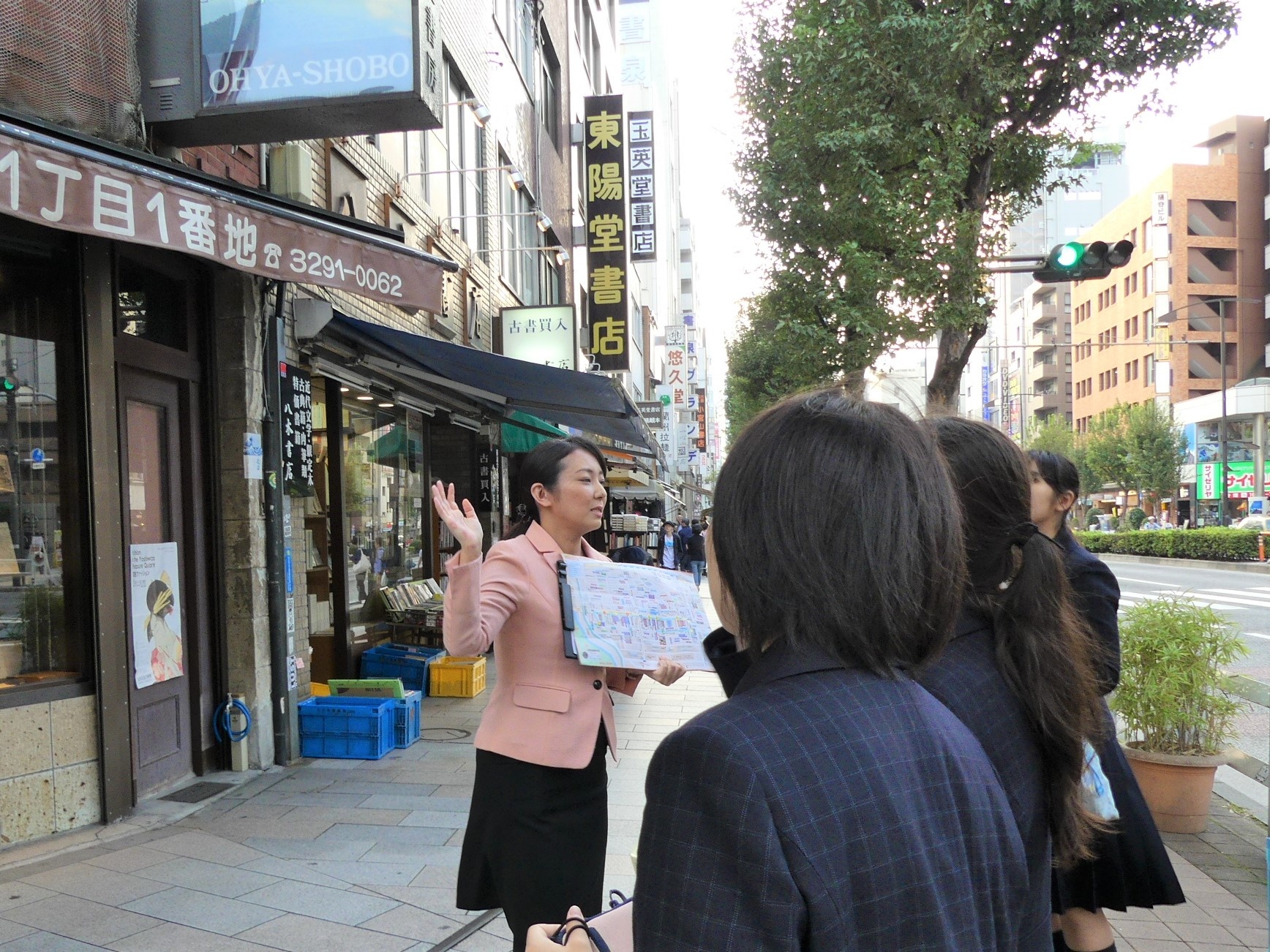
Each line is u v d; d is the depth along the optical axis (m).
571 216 18.55
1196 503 49.38
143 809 4.63
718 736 0.82
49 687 4.17
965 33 8.38
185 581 5.20
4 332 4.18
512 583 2.47
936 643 0.98
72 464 4.36
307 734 5.84
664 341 44.25
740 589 0.95
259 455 5.54
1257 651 10.93
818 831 0.78
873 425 0.97
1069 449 53.09
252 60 4.73
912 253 8.89
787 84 10.20
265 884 3.69
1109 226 62.09
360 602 8.31
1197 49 8.77
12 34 3.97
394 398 8.55
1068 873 2.15
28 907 3.41
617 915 1.27
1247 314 52.88
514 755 2.41
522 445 12.50
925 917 0.81
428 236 9.19
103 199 3.46
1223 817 4.91
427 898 3.58
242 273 5.44
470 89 10.91
